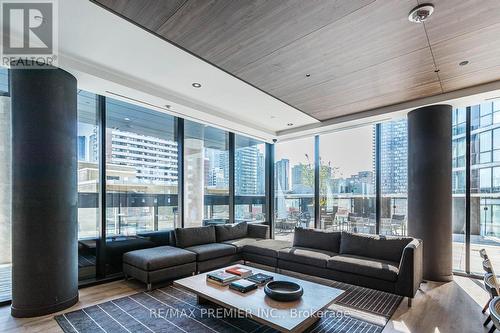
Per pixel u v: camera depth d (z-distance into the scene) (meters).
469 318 2.89
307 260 4.02
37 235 2.94
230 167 6.33
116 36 2.69
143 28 2.52
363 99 4.40
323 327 2.69
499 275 4.17
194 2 2.17
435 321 2.82
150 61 3.20
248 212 6.79
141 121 4.76
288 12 2.29
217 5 2.20
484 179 4.40
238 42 2.76
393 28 2.49
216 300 2.53
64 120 3.15
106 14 2.35
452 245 4.25
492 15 2.28
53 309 2.98
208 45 2.81
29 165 2.93
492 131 4.37
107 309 3.08
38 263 2.93
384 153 5.36
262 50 2.91
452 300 3.38
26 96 2.96
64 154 3.15
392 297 3.49
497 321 1.28
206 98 4.43
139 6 2.21
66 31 2.60
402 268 3.22
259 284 2.90
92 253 4.11
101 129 4.18
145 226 4.72
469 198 4.48
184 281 3.03
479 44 2.75
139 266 3.74
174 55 3.06
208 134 5.88
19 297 2.90
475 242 4.43
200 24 2.46
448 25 2.43
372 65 3.23
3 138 3.66
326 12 2.28
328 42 2.75
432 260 4.19
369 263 3.56
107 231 4.20
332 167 6.14
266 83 3.80
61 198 3.10
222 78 3.66
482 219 4.40
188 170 5.45
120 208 4.39
